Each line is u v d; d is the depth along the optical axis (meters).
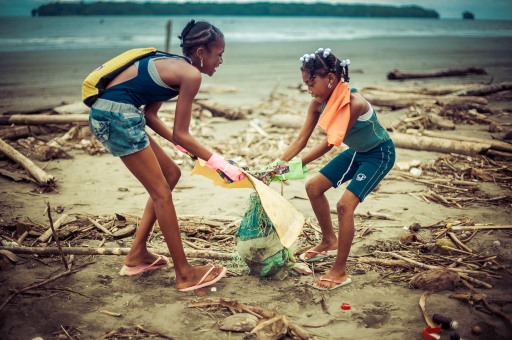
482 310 3.17
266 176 3.68
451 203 5.17
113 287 3.58
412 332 2.98
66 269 3.76
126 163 3.33
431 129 8.30
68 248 3.94
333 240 4.07
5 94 12.66
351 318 3.15
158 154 3.69
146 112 3.70
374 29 85.12
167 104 10.83
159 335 2.98
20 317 3.15
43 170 6.55
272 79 16.00
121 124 3.22
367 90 11.86
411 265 3.79
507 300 3.25
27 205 5.26
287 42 40.00
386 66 19.97
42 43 36.00
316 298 3.41
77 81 15.16
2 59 22.14
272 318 3.03
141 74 3.25
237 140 8.02
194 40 3.34
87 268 3.85
